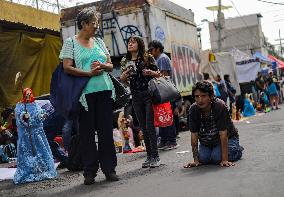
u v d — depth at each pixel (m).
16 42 13.34
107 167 5.75
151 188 4.91
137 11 11.57
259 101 21.69
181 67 13.48
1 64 12.89
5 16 13.09
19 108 6.72
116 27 11.79
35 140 6.73
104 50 6.00
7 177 7.37
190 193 4.43
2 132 10.73
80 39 5.78
